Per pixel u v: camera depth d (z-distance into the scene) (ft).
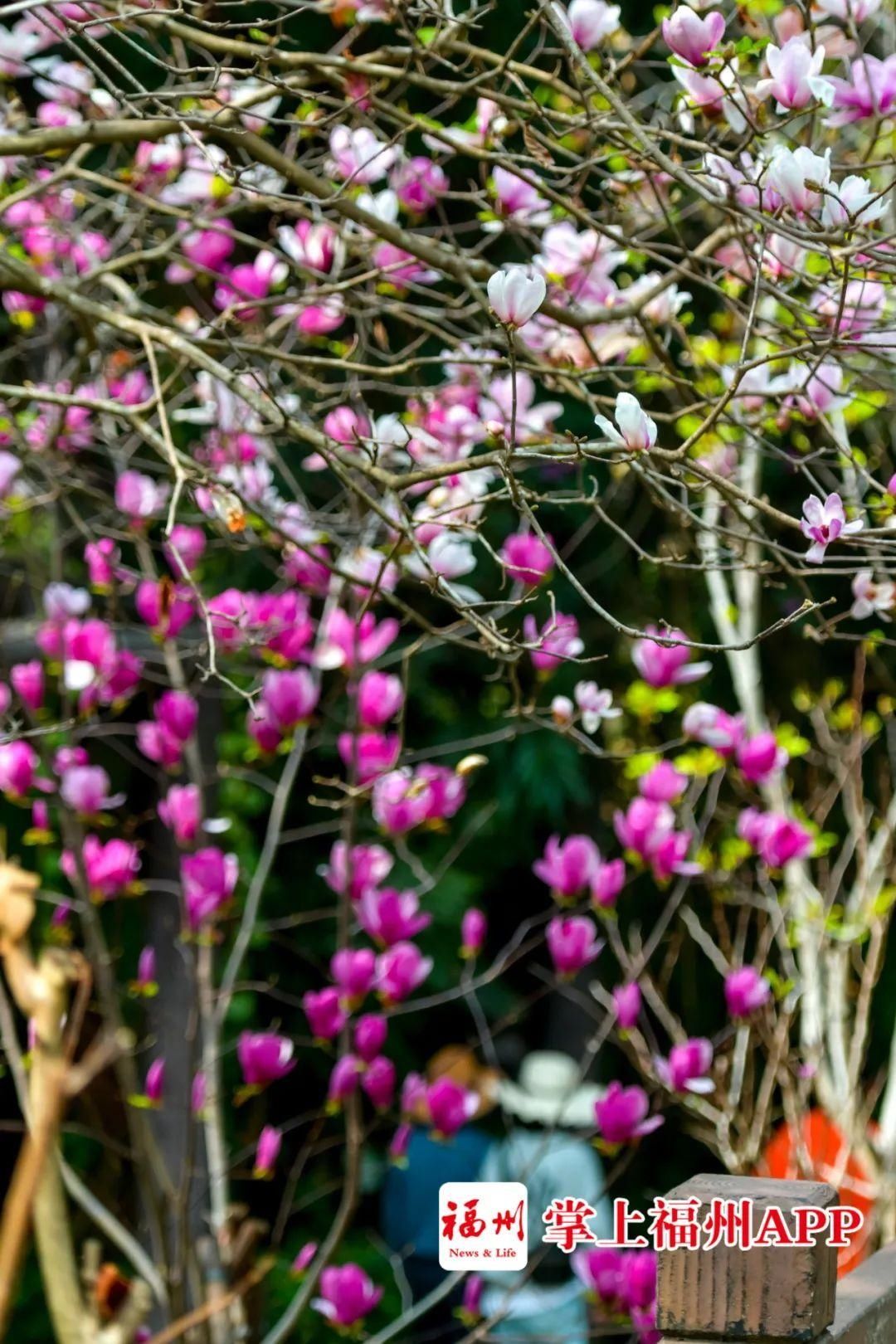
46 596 11.05
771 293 8.80
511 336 6.97
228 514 9.09
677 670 10.60
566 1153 13.21
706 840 21.15
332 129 10.84
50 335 12.78
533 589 8.02
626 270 13.11
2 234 12.84
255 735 10.61
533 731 22.94
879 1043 23.76
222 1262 9.69
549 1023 26.91
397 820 10.78
